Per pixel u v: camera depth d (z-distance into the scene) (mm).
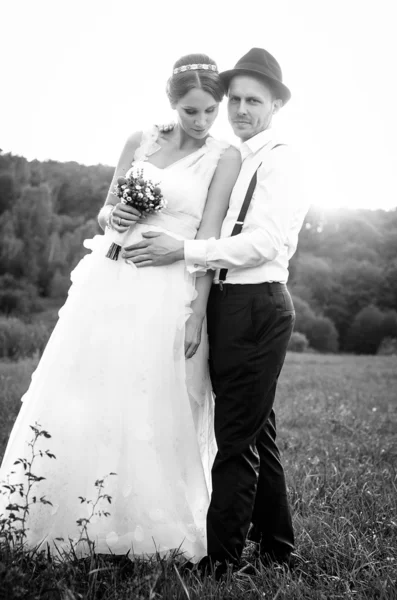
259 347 3230
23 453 3250
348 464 5543
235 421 3240
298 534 3732
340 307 45250
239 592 2895
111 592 2785
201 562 3215
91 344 3326
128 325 3357
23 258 36969
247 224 3318
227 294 3293
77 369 3303
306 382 14117
